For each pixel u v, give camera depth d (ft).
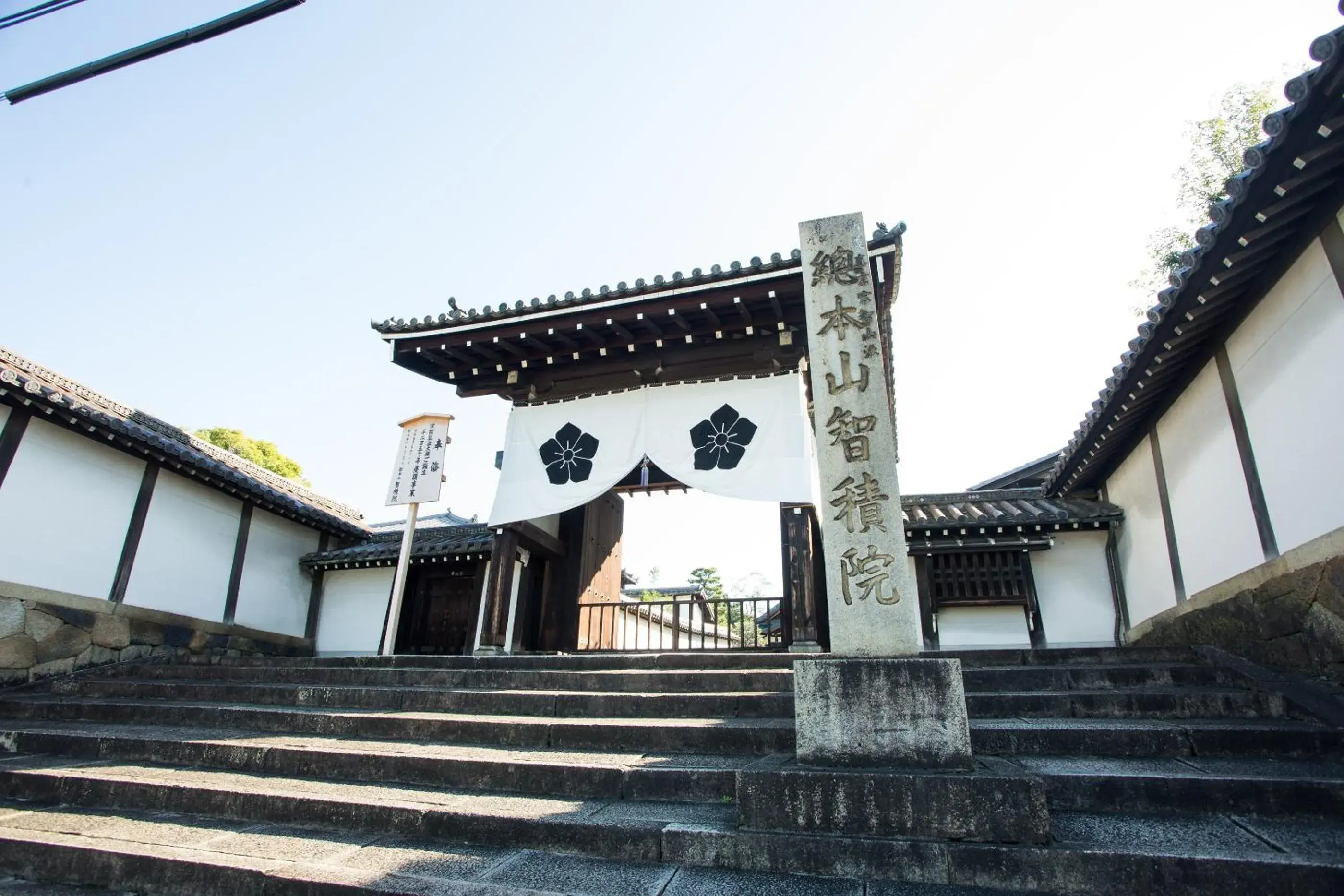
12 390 31.81
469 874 13.19
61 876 14.93
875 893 12.11
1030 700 21.15
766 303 34.24
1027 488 54.03
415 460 39.47
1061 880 12.00
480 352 38.37
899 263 31.58
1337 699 20.17
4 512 33.04
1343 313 20.89
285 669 31.60
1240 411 27.09
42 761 21.94
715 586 157.28
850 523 16.99
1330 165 18.83
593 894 12.19
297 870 13.46
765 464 34.22
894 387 42.42
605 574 47.85
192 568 42.93
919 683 14.84
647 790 16.76
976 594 42.24
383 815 16.12
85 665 36.04
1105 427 34.99
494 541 38.50
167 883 14.08
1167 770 15.89
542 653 39.88
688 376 38.22
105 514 37.78
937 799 13.23
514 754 19.51
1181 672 23.67
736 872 13.21
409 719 22.56
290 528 51.21
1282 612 24.52
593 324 35.65
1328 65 15.33
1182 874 11.62
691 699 22.41
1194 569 31.78
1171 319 25.68
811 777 13.91
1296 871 11.25
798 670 15.52
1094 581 41.78
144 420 42.37
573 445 38.06
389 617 36.24
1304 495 23.43
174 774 19.95
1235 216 20.29
